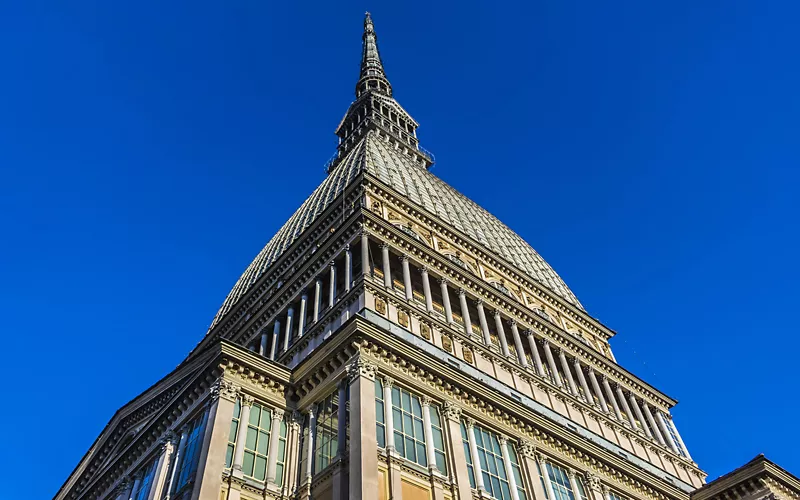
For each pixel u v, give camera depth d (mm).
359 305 36062
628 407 51250
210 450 26875
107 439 38844
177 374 35000
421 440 29375
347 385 29516
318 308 40750
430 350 36469
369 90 93875
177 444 30828
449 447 30016
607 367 52688
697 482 48688
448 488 28297
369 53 110062
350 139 84500
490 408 34031
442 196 64688
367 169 55625
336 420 29062
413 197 56750
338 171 65500
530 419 35531
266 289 51625
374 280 38688
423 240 49188
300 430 30797
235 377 30641
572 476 35969
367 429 26922
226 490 26391
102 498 35344
